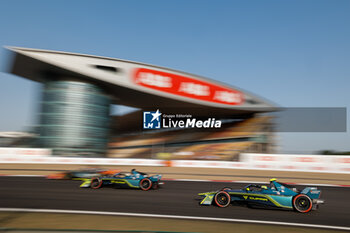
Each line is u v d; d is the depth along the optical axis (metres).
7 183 12.82
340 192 11.71
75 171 14.70
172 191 11.03
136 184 10.98
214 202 8.72
